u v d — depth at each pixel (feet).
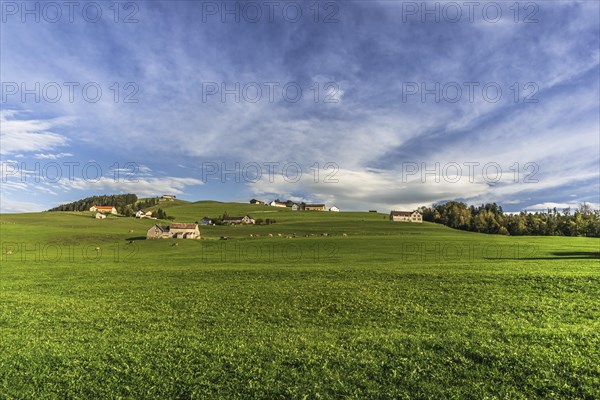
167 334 76.23
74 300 114.62
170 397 49.49
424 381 50.16
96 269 191.72
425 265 170.91
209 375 54.34
